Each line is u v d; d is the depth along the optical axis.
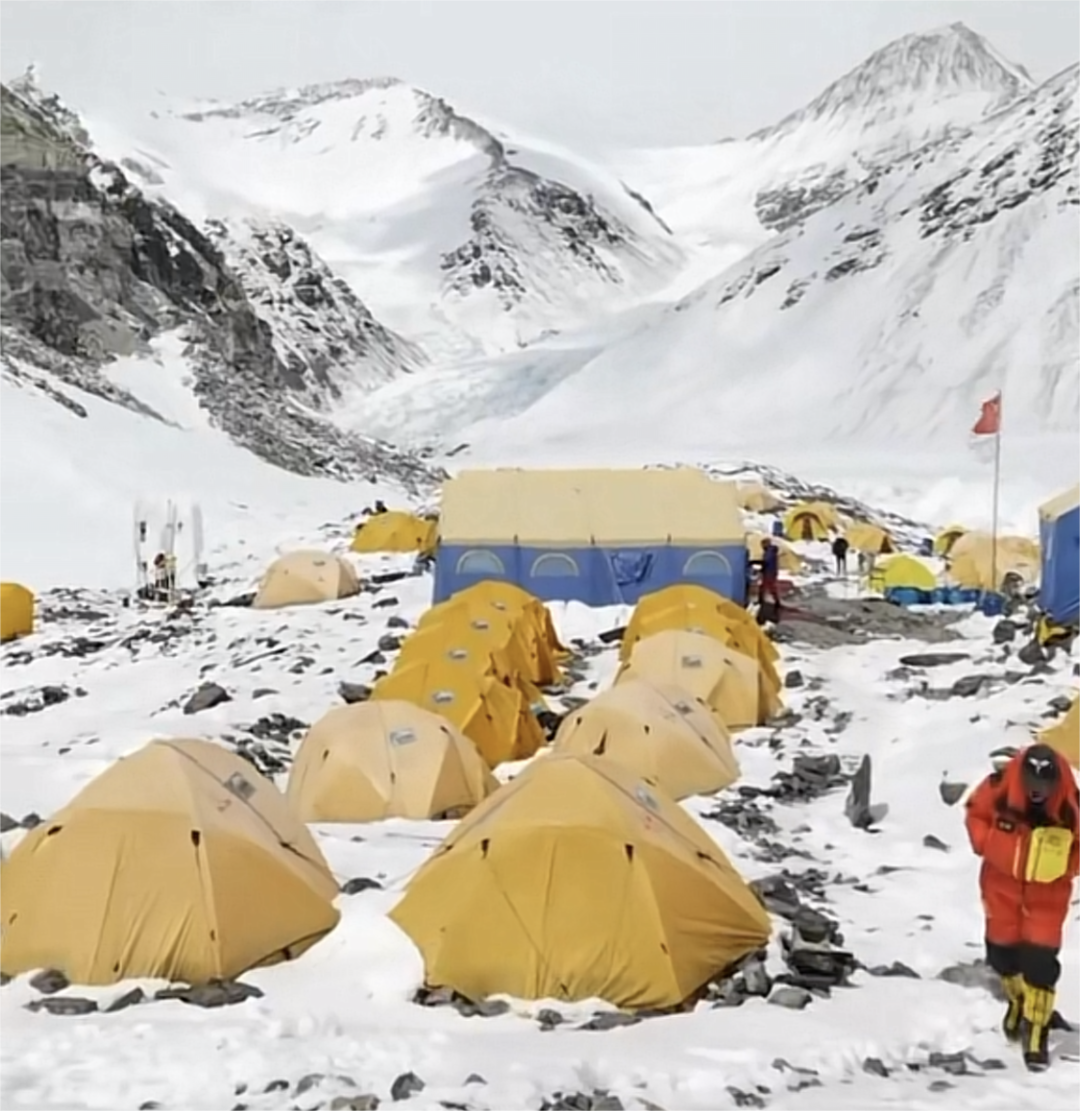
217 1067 8.02
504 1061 8.16
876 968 10.09
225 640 27.11
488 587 23.52
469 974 9.58
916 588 31.38
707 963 9.80
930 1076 8.21
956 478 74.25
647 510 29.11
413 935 9.88
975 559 32.47
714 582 28.16
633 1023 9.10
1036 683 19.56
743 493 56.16
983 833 8.52
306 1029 8.77
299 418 89.19
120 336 89.00
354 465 80.69
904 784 15.27
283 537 49.53
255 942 10.02
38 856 10.20
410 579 35.22
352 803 14.20
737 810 14.41
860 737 17.94
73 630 30.94
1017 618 26.38
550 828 9.85
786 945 10.27
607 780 10.32
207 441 68.25
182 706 20.50
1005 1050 8.58
